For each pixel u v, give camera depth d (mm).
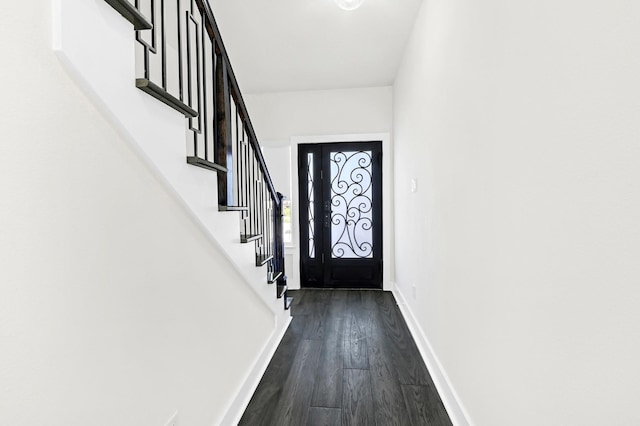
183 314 1295
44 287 719
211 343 1536
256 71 3775
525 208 1073
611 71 723
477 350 1470
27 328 681
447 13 1883
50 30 739
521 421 1106
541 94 979
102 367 875
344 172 4387
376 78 4008
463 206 1638
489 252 1349
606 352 749
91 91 839
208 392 1488
